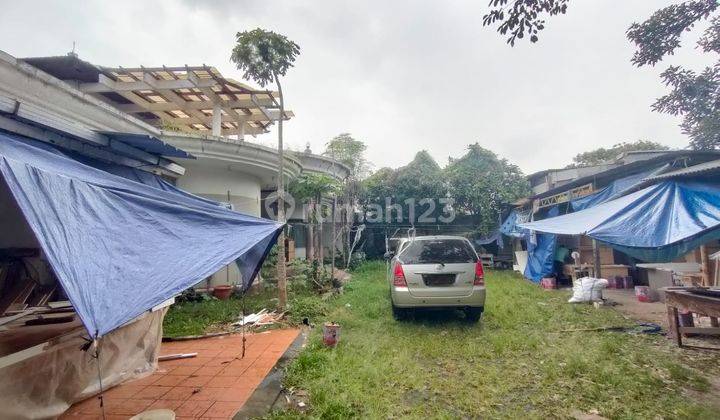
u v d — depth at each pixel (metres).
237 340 5.75
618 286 10.34
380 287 10.31
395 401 3.68
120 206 2.85
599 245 9.20
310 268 10.34
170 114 11.12
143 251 2.70
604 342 5.21
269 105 10.15
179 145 8.11
